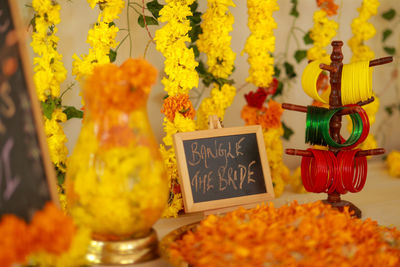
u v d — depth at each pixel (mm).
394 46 1766
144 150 840
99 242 868
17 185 788
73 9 1274
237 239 786
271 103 1331
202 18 1352
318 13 1458
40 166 809
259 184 1139
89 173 822
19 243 672
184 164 1064
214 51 1249
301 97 1642
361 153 1102
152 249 893
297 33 1604
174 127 1188
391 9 1730
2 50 795
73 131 1319
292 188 1466
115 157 816
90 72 1117
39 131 812
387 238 914
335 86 1116
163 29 1173
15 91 798
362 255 798
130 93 819
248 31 1511
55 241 690
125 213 823
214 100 1286
